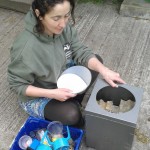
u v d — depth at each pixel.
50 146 1.52
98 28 2.67
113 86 1.50
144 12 2.75
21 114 1.88
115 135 1.45
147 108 1.90
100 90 1.52
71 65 1.82
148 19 2.78
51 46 1.53
